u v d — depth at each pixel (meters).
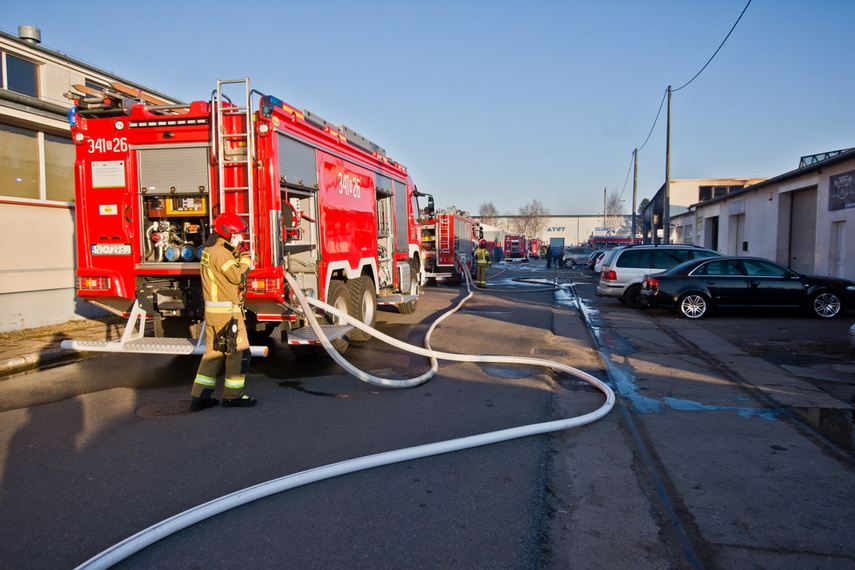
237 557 2.83
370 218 9.41
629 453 4.28
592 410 5.44
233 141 6.08
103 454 4.21
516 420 5.05
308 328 6.93
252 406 5.45
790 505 3.42
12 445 4.39
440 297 16.95
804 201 18.59
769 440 4.53
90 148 6.43
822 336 9.25
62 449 4.30
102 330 9.31
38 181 9.56
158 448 4.32
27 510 3.34
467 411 5.32
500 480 3.77
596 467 4.02
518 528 3.14
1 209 8.87
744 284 11.44
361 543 2.97
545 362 7.19
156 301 6.46
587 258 38.12
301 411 5.30
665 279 11.84
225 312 5.22
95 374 6.82
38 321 9.55
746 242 22.53
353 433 4.68
